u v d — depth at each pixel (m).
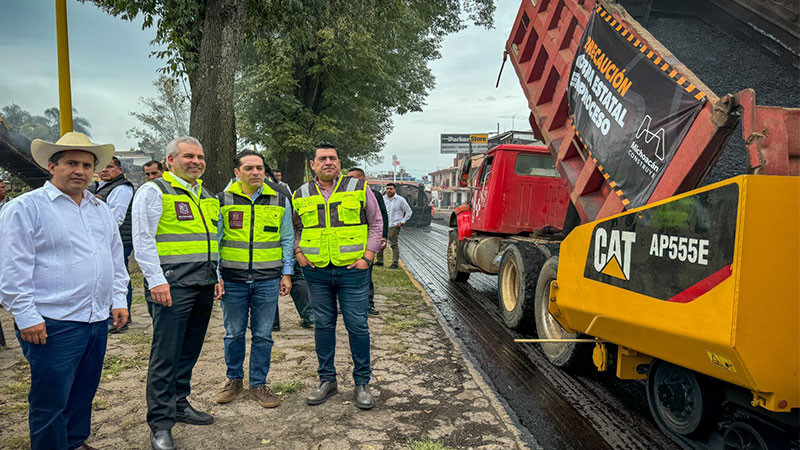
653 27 4.90
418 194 25.58
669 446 3.03
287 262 3.57
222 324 5.41
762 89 3.85
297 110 17.86
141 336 4.82
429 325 5.74
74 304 2.29
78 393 2.48
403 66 20.77
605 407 3.64
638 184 3.17
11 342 4.70
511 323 5.57
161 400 2.75
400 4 13.34
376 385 3.84
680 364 2.60
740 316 2.06
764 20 4.38
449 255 9.36
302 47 16.52
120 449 2.75
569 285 3.58
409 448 2.84
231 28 7.08
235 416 3.22
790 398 2.15
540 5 5.19
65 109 5.25
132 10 8.09
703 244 2.25
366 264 3.40
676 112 2.86
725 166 3.22
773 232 2.07
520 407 3.61
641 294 2.71
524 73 5.63
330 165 3.38
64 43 5.18
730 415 2.72
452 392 3.73
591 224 3.29
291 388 3.64
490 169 7.35
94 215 2.45
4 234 2.09
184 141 2.94
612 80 3.53
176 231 2.81
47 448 2.25
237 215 3.32
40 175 9.42
